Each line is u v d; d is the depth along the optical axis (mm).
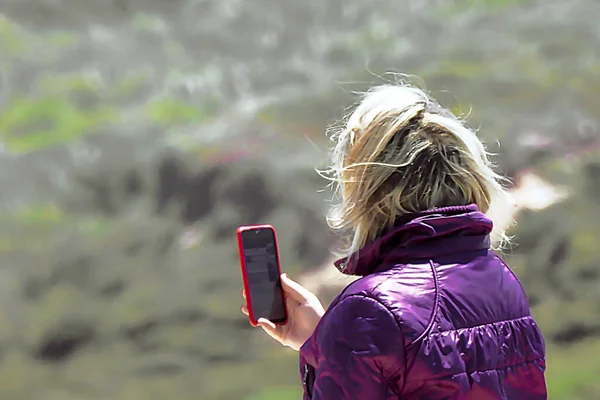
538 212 32656
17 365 30438
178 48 57750
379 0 58781
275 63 54156
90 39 58719
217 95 50750
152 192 40875
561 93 41875
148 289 34281
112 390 28219
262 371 29062
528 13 53000
